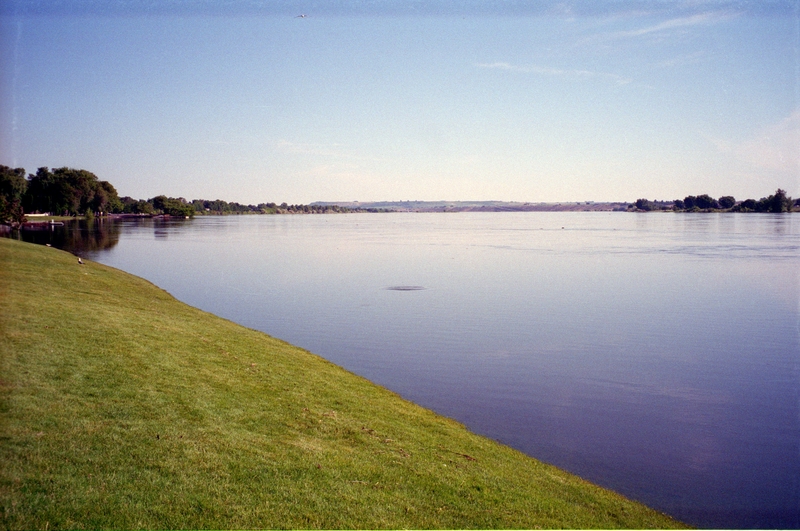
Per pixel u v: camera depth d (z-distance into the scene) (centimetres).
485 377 2545
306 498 1105
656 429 2009
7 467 1021
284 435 1391
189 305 4034
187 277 5800
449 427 1850
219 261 7412
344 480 1209
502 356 2906
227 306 4238
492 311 4122
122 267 6350
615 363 2822
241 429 1370
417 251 9288
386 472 1293
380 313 4016
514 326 3619
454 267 6950
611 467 1705
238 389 1664
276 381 1864
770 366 2806
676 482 1620
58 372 1481
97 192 16925
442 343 3158
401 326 3588
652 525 1321
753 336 3428
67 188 15188
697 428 2028
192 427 1319
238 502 1053
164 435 1247
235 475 1141
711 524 1391
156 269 6356
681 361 2869
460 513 1171
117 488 1027
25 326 1831
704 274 6225
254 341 2591
